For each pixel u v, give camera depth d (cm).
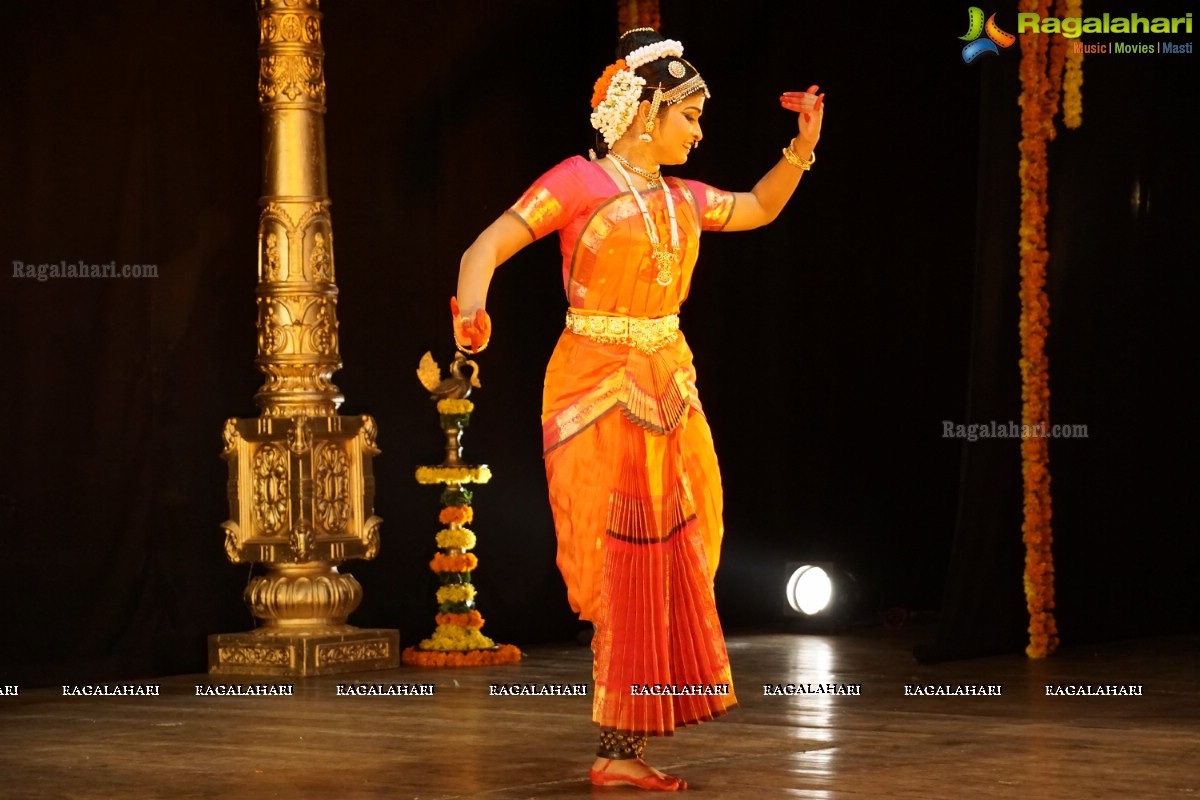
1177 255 1021
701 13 1148
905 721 672
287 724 684
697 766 561
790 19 1185
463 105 1054
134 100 915
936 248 1223
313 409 912
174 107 931
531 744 621
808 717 686
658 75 536
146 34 920
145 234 918
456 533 957
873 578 1223
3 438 865
